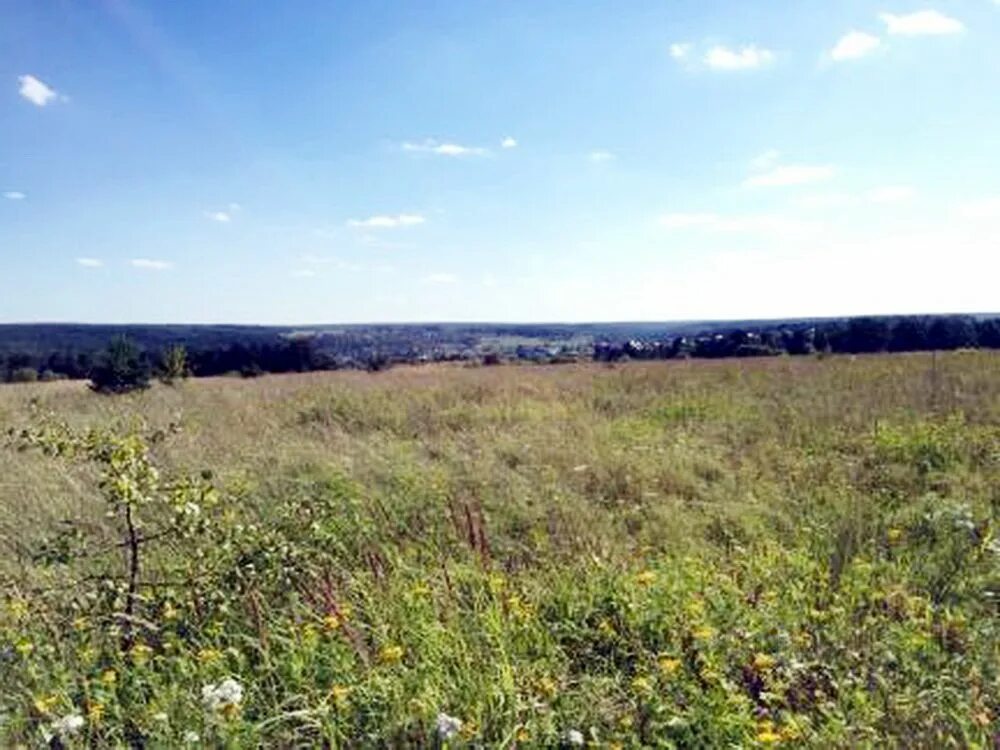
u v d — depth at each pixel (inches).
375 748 113.1
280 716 114.2
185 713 121.0
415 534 221.0
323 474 284.7
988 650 138.4
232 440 361.7
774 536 214.4
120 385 729.6
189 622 151.3
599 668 139.3
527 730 113.9
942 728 113.4
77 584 162.1
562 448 334.3
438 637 136.5
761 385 589.6
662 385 626.8
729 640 138.6
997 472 277.7
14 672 134.0
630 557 192.9
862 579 171.9
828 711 119.7
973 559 184.7
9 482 259.6
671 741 112.5
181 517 162.9
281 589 164.1
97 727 115.7
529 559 201.3
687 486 275.3
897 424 369.4
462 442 362.9
